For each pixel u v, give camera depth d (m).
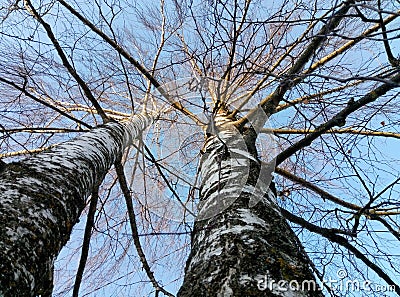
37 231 1.34
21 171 1.70
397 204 2.37
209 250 1.58
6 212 1.33
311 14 2.88
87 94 3.21
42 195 1.54
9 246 1.19
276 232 1.70
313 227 2.70
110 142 2.65
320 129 2.55
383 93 2.21
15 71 3.05
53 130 3.57
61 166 1.89
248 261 1.42
